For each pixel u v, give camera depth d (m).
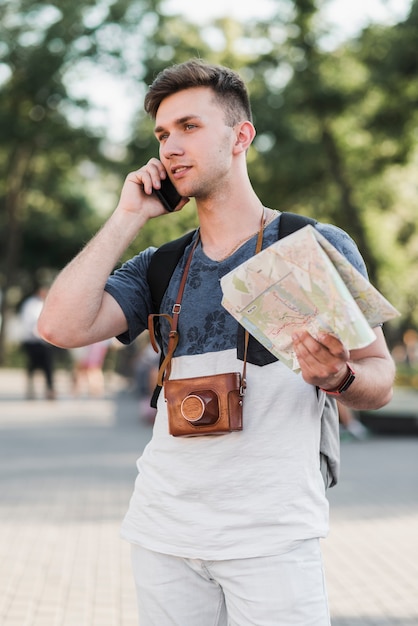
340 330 2.48
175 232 32.50
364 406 2.79
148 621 2.95
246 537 2.80
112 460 13.10
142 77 34.00
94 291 3.00
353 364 2.73
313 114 31.69
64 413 21.45
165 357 3.00
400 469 12.28
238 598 2.82
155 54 34.06
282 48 31.69
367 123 30.03
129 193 3.09
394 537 7.99
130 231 3.06
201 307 2.97
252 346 2.86
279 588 2.77
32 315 24.84
